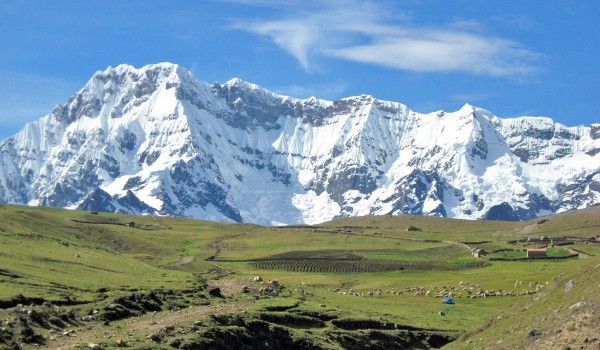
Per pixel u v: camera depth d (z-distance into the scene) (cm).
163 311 12925
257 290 16812
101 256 19538
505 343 11362
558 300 11919
